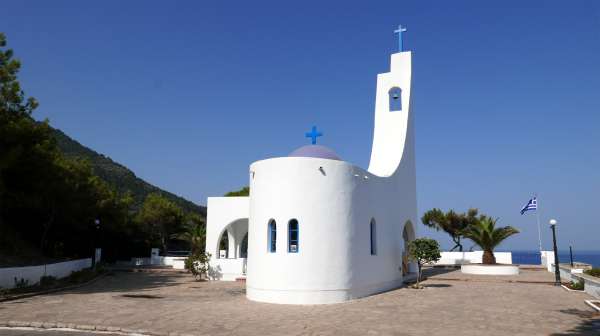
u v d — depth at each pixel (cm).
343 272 1664
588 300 1689
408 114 2719
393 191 2319
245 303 1594
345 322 1227
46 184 2728
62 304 1581
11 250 2761
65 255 3822
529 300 1698
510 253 4006
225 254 3800
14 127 2252
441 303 1609
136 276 2920
